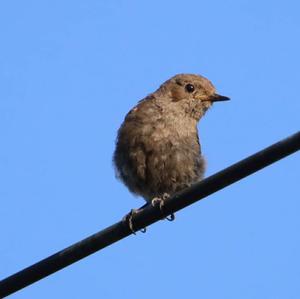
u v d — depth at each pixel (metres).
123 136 14.88
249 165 9.05
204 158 15.30
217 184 9.45
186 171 14.77
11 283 10.16
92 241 10.34
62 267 10.26
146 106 15.19
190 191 9.77
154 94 15.63
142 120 14.85
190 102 15.55
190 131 15.16
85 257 10.36
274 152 8.82
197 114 15.65
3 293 10.18
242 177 9.23
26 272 10.16
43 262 10.18
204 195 9.71
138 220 10.31
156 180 14.70
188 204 9.89
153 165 14.63
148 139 14.66
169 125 14.91
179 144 14.82
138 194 15.08
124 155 14.81
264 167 9.01
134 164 14.67
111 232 10.38
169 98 15.52
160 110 15.11
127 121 14.99
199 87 15.79
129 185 15.02
